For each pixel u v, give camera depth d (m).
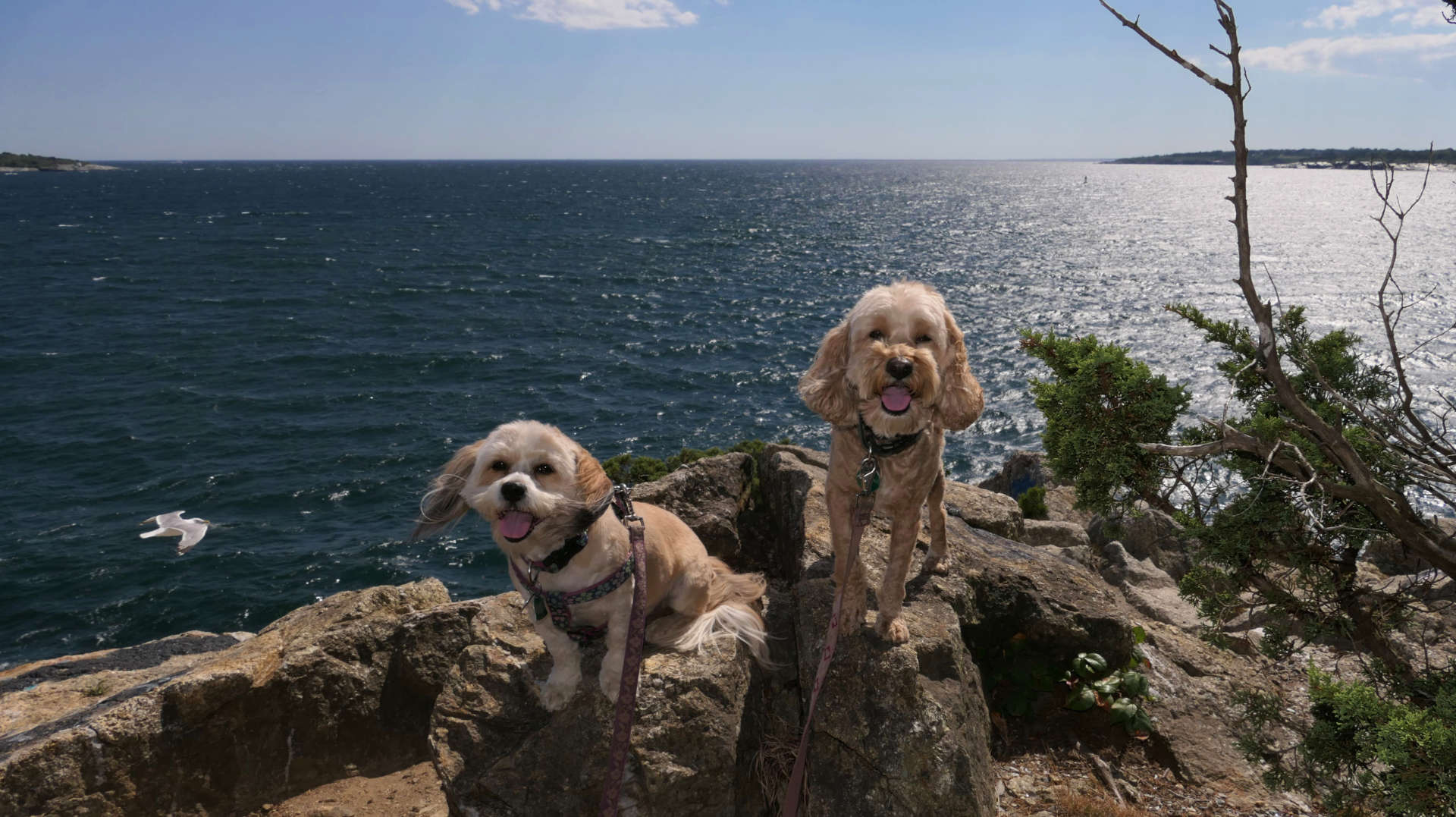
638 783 1.13
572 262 26.53
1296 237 33.19
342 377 13.06
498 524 1.05
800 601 1.35
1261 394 1.44
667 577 1.21
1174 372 12.12
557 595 1.13
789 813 1.12
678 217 44.28
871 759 1.19
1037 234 35.56
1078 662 1.46
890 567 1.25
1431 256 26.02
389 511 8.35
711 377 13.23
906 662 1.22
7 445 9.84
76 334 15.36
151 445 9.99
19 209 43.03
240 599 6.68
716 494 1.79
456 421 11.06
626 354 14.73
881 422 1.15
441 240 32.22
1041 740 1.43
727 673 1.21
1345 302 17.41
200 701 1.30
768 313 18.58
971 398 1.22
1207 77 0.92
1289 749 1.30
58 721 1.37
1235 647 1.70
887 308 1.19
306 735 1.38
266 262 25.20
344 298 19.69
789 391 12.47
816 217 44.44
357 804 1.34
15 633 6.19
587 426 10.90
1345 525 1.24
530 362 14.09
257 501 8.54
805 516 1.61
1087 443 1.44
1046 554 1.66
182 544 7.19
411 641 1.43
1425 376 10.70
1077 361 1.51
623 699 1.08
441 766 1.18
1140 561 2.16
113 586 6.81
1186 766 1.38
